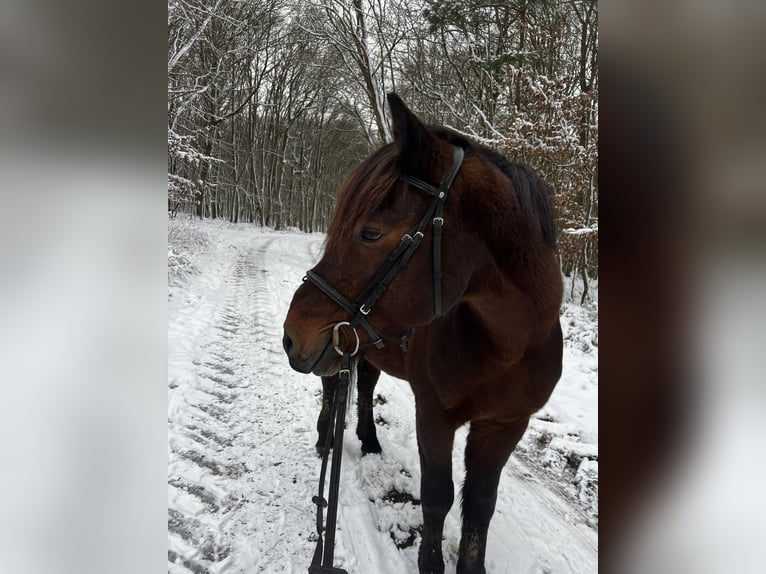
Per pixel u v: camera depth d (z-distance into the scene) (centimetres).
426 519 201
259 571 213
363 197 138
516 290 150
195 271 809
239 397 394
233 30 1082
